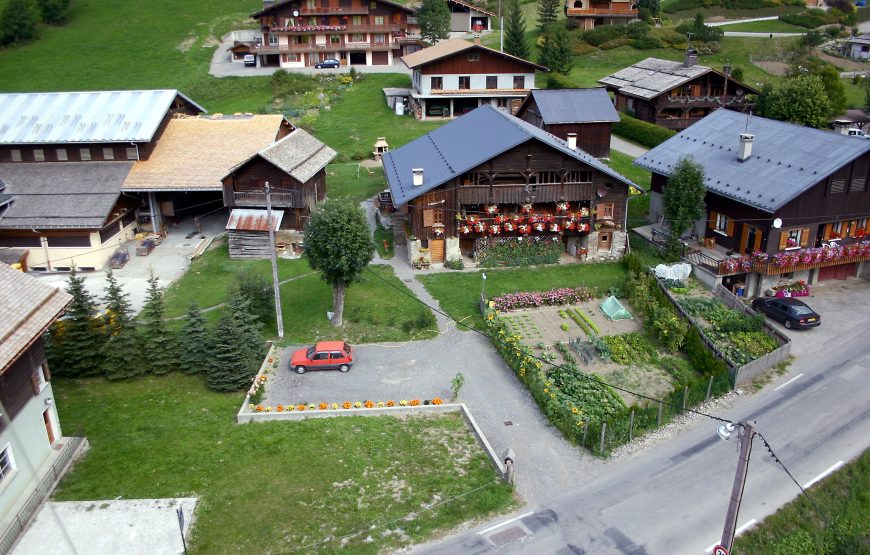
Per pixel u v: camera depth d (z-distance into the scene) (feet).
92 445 109.09
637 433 113.29
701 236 174.81
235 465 104.53
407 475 102.73
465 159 166.91
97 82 326.65
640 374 130.21
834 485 102.63
